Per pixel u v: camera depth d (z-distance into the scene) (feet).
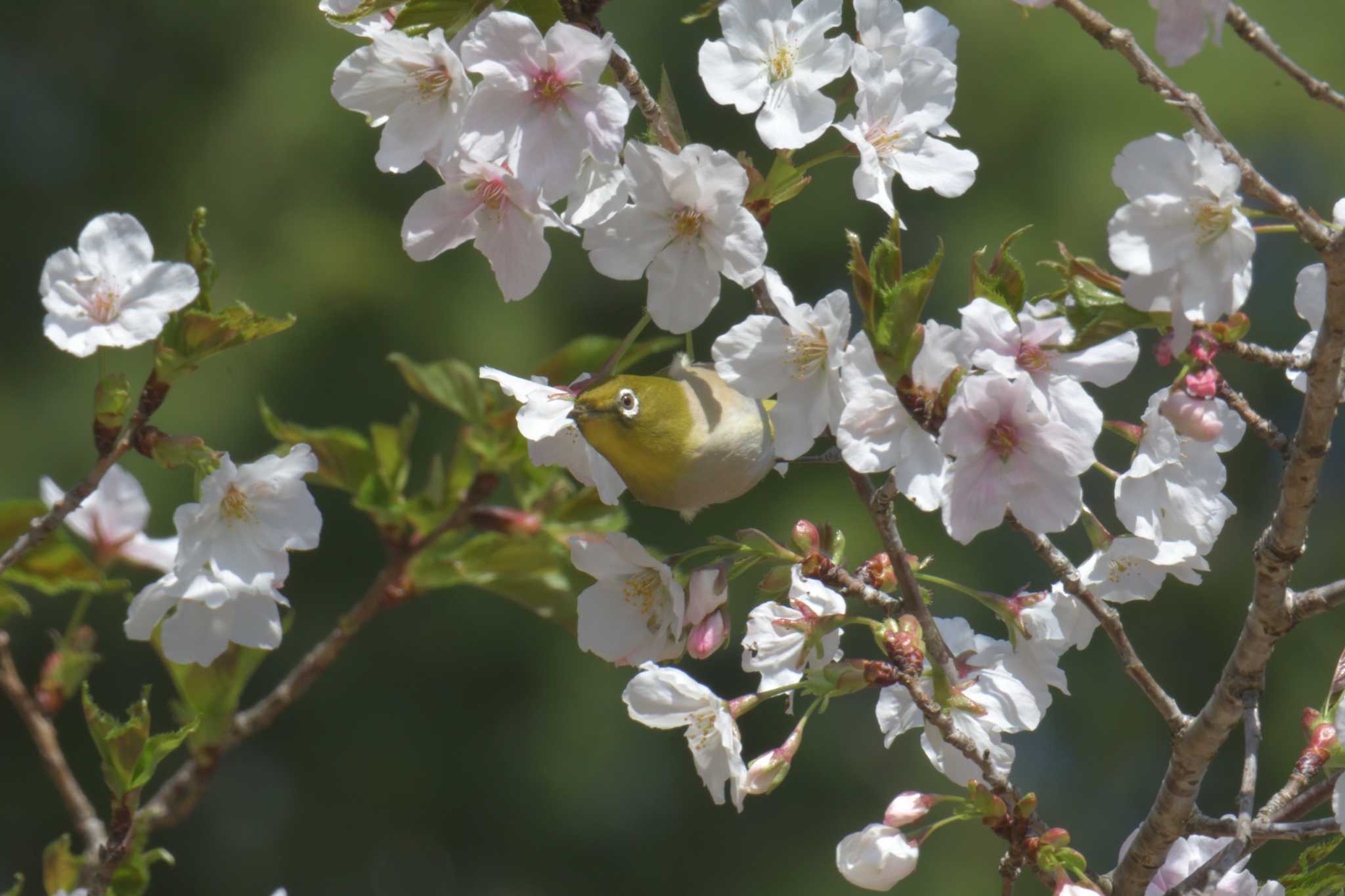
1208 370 7.23
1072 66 15.88
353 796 15.71
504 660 15.67
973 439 7.20
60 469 14.94
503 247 7.36
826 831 15.60
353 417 15.24
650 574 7.42
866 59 7.36
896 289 7.20
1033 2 7.19
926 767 15.75
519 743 15.60
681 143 7.36
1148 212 7.14
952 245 15.43
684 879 15.53
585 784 15.49
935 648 7.32
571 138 7.27
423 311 15.58
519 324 15.67
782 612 7.34
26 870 15.60
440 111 7.33
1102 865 15.84
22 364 15.80
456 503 8.03
